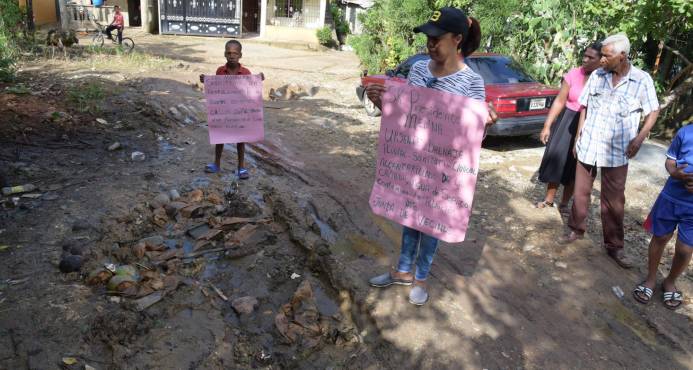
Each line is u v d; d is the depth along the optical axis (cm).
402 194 365
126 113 861
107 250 439
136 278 399
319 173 660
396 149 360
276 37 2344
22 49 1383
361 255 462
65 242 438
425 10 1304
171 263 434
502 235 516
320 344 359
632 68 436
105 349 332
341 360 347
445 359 341
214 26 2328
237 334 364
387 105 355
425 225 361
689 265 477
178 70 1310
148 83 1072
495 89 794
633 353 357
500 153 807
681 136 379
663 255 495
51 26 2283
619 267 464
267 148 755
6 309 351
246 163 683
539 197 625
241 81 581
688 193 379
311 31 2341
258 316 385
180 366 327
